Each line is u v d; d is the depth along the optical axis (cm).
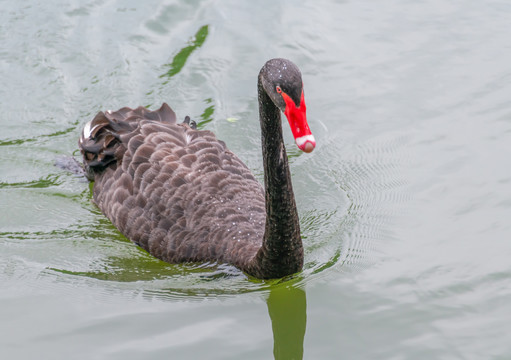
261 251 888
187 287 923
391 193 1101
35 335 833
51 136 1248
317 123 1265
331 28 1523
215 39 1486
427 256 962
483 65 1384
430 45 1454
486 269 929
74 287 927
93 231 1042
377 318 853
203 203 962
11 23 1491
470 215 1039
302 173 1159
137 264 970
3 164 1183
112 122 1094
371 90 1341
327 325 846
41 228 1052
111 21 1519
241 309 881
